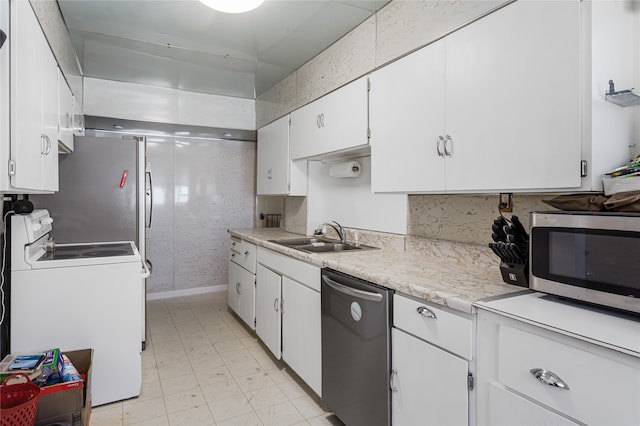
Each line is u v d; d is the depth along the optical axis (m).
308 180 3.22
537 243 1.15
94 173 2.63
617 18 1.18
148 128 4.02
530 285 1.17
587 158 1.09
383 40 2.08
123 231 2.71
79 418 1.54
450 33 1.56
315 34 2.50
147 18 2.36
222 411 1.98
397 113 1.84
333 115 2.47
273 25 2.41
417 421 1.33
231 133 4.30
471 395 1.14
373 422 1.54
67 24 2.41
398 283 1.41
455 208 1.92
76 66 2.92
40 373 1.54
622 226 0.93
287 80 3.38
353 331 1.67
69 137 2.29
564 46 1.14
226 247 4.57
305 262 2.15
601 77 1.11
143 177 2.79
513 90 1.29
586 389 0.84
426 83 1.67
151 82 3.71
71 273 1.93
